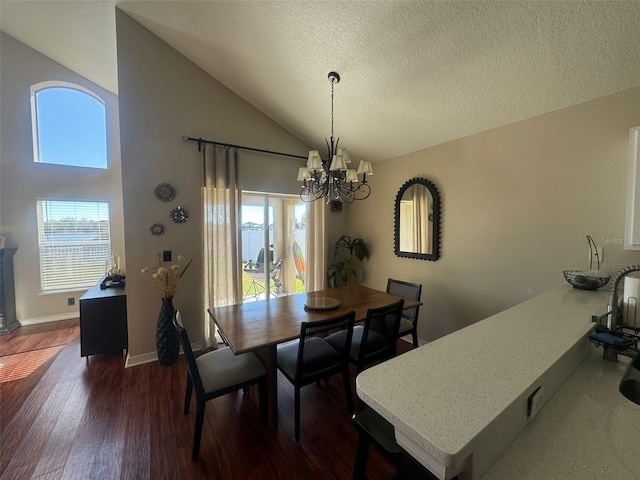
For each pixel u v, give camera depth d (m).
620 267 1.88
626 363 1.13
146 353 2.88
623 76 1.76
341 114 3.07
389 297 2.77
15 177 3.75
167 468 1.59
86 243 4.22
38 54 3.81
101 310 2.88
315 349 1.94
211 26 2.52
